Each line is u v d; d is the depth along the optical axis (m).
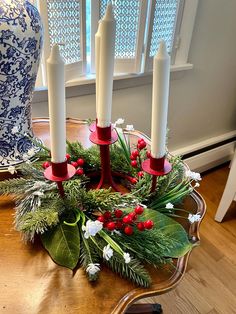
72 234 0.47
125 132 0.82
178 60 1.26
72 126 0.88
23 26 0.52
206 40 1.32
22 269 0.45
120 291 0.42
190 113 1.52
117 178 0.65
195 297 1.10
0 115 0.60
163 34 1.13
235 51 1.49
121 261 0.44
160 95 0.43
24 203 0.51
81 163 0.60
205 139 1.72
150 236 0.46
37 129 0.84
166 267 0.46
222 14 1.30
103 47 0.44
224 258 1.27
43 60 0.89
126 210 0.50
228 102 1.68
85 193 0.51
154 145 0.47
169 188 0.56
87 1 0.93
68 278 0.43
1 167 0.63
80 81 1.01
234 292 1.13
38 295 0.41
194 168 1.70
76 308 0.40
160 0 1.03
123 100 1.20
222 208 1.43
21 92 0.60
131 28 1.03
